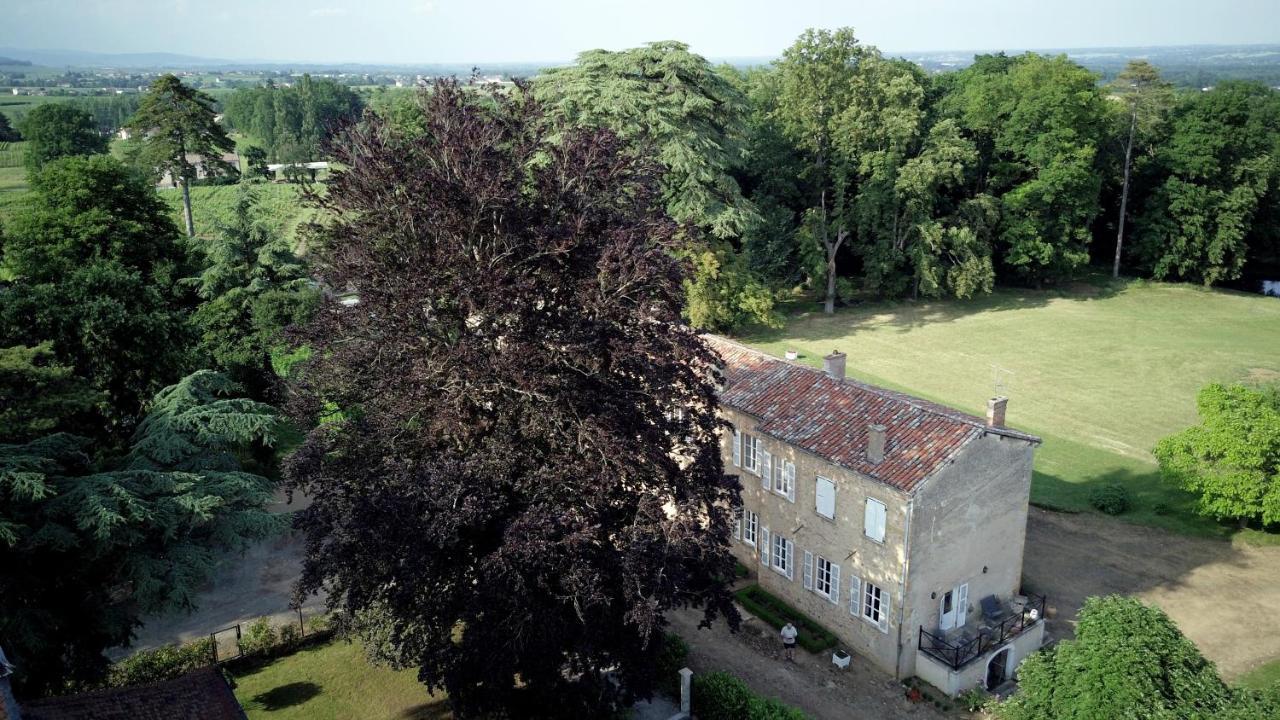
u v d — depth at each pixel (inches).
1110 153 3764.8
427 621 1039.6
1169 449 1707.7
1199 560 1587.1
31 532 1010.7
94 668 1094.4
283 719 1155.3
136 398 1670.8
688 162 2493.8
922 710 1204.5
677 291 1167.6
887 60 3255.4
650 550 1012.5
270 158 5989.2
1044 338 2952.8
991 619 1342.3
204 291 2153.1
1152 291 3577.8
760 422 1454.2
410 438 1123.9
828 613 1375.5
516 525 953.5
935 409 1354.6
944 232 3176.7
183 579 1089.4
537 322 1109.1
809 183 3248.0
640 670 1066.1
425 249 1113.4
